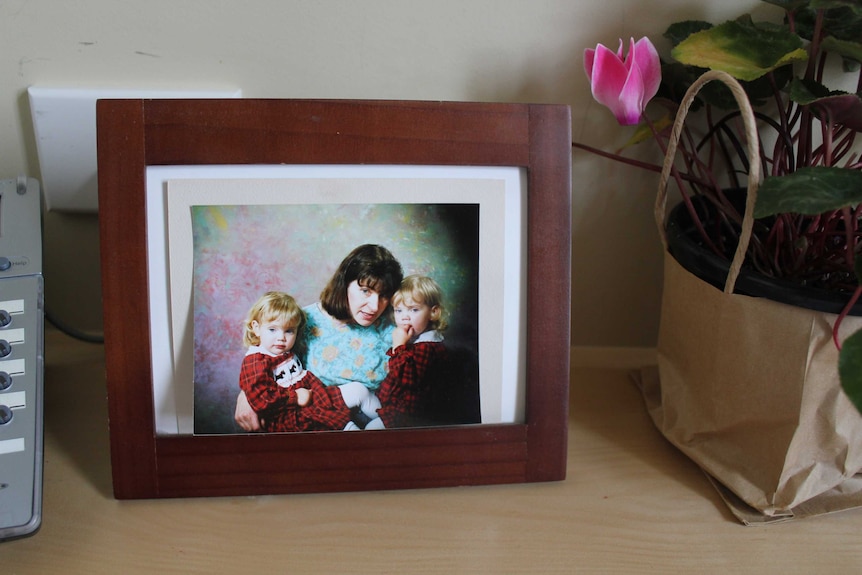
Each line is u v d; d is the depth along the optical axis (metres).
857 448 0.46
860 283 0.40
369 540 0.44
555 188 0.47
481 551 0.43
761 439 0.47
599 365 0.66
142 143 0.45
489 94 0.59
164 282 0.46
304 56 0.57
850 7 0.46
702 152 0.62
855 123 0.48
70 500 0.47
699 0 0.57
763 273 0.48
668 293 0.54
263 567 0.42
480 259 0.47
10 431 0.43
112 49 0.56
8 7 0.54
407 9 0.56
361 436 0.47
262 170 0.46
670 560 0.43
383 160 0.46
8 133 0.57
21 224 0.49
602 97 0.51
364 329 0.47
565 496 0.48
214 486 0.47
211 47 0.56
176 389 0.47
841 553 0.44
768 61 0.49
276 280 0.46
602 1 0.57
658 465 0.52
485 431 0.48
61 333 0.64
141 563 0.42
